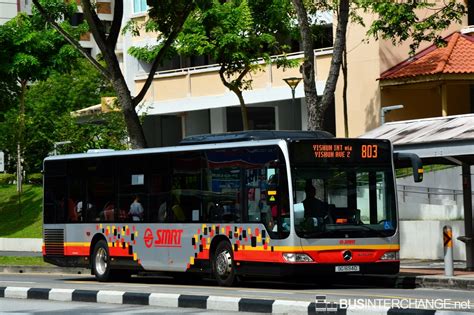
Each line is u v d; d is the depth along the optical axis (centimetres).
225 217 2642
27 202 5922
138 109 5288
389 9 3694
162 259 2847
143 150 2941
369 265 2517
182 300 2108
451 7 3869
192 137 2845
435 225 3384
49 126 6994
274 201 2489
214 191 2686
